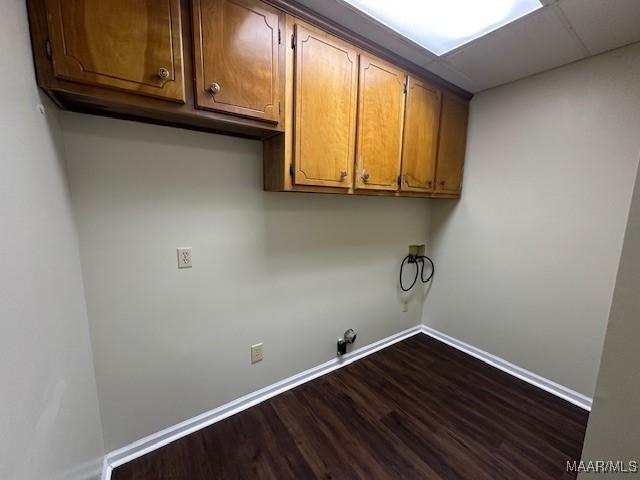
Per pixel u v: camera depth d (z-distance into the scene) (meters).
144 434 1.42
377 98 1.61
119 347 1.31
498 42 1.53
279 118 1.27
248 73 1.15
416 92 1.82
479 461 1.41
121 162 1.21
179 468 1.34
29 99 0.74
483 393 1.92
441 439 1.54
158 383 1.43
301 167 1.38
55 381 0.77
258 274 1.69
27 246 0.66
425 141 1.93
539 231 1.93
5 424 0.51
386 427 1.61
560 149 1.80
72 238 1.07
